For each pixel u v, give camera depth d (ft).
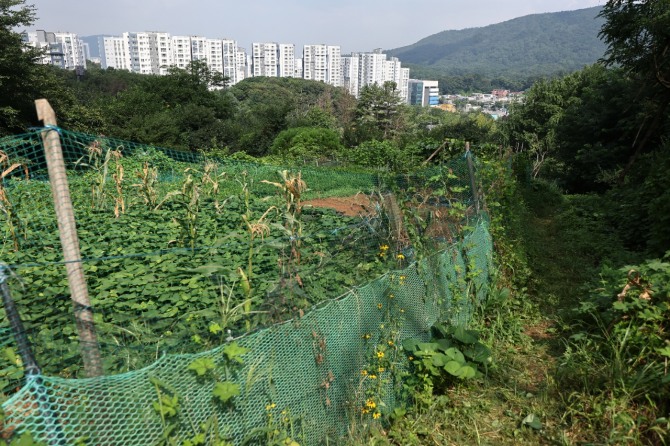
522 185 41.57
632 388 10.42
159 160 36.40
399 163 46.96
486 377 12.25
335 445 9.38
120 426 6.49
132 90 141.69
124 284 12.94
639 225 23.53
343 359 9.91
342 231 17.08
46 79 78.48
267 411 8.18
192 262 14.61
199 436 6.95
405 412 10.83
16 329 6.23
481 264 16.79
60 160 7.39
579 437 10.02
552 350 13.93
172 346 8.66
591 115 69.77
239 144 132.46
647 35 45.55
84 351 7.43
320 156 67.26
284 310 9.74
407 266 12.99
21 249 16.16
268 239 15.90
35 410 5.80
